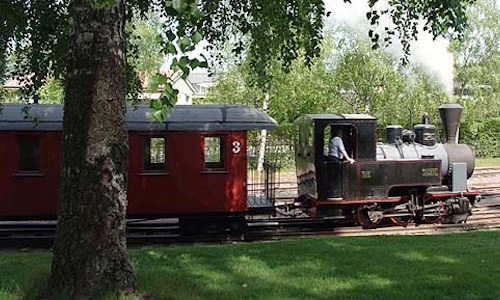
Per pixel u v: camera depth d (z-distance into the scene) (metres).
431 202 13.82
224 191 12.12
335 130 13.29
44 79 10.06
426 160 13.46
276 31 10.03
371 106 31.31
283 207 13.27
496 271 6.77
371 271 6.81
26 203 11.67
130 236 11.85
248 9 10.14
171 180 11.98
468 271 6.73
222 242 12.02
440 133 33.69
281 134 28.61
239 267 7.11
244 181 12.17
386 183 13.22
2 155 11.61
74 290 5.33
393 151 13.66
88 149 5.41
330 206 12.98
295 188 19.22
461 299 5.71
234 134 12.12
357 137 13.08
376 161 13.16
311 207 13.18
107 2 4.29
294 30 10.68
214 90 29.73
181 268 7.05
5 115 11.66
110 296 5.31
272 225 12.77
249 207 12.48
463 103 34.91
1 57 9.80
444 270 6.79
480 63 37.00
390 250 8.18
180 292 5.88
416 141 14.24
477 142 35.56
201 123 12.01
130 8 9.98
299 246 8.69
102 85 5.43
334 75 30.42
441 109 14.31
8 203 11.65
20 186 11.66
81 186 5.40
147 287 5.98
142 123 11.82
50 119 11.68
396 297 5.76
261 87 10.92
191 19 3.75
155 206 11.96
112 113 5.48
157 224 12.53
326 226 13.23
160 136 11.95
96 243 5.39
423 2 8.96
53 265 5.52
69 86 5.51
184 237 11.91
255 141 28.84
